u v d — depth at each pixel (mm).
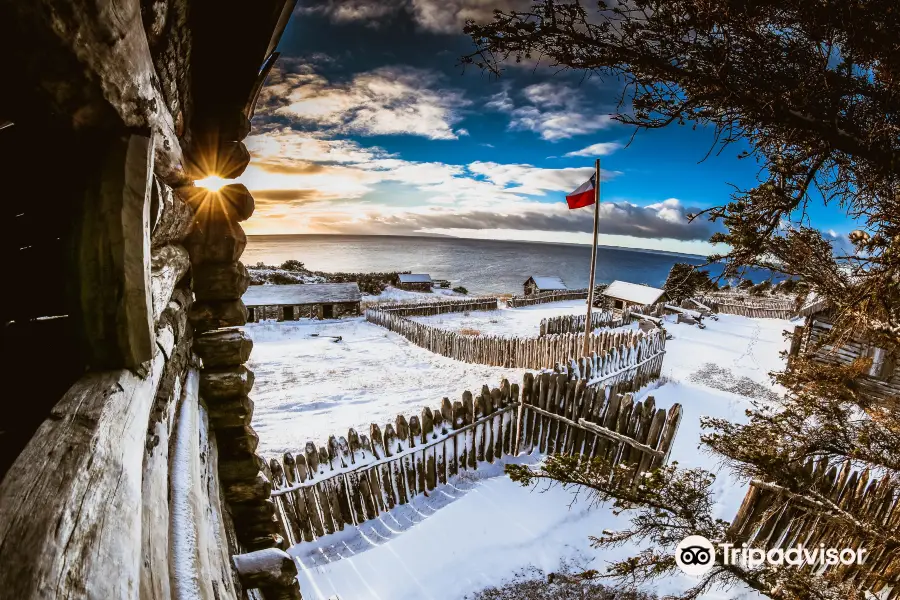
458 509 5570
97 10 696
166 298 1555
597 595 4148
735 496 5676
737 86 1363
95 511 688
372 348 18766
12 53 716
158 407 1354
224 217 2395
